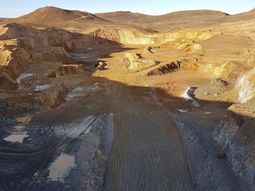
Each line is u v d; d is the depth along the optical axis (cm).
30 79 3638
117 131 2664
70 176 2008
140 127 2734
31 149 2341
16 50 4122
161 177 2078
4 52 3978
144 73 4191
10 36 5150
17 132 2594
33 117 2852
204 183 1992
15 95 3067
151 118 2905
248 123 2123
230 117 2330
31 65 4231
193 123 2756
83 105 3189
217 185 1925
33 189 1898
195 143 2420
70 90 3659
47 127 2694
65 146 2380
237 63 3847
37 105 3006
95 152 2269
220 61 4125
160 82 3831
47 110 3019
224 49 4644
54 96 3216
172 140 2514
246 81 3139
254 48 4334
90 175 2020
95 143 2408
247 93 2981
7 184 1947
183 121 2814
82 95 3488
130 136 2584
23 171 2075
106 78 4128
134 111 3066
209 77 3947
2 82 3322
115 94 3525
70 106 3155
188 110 3070
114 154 2328
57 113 2967
